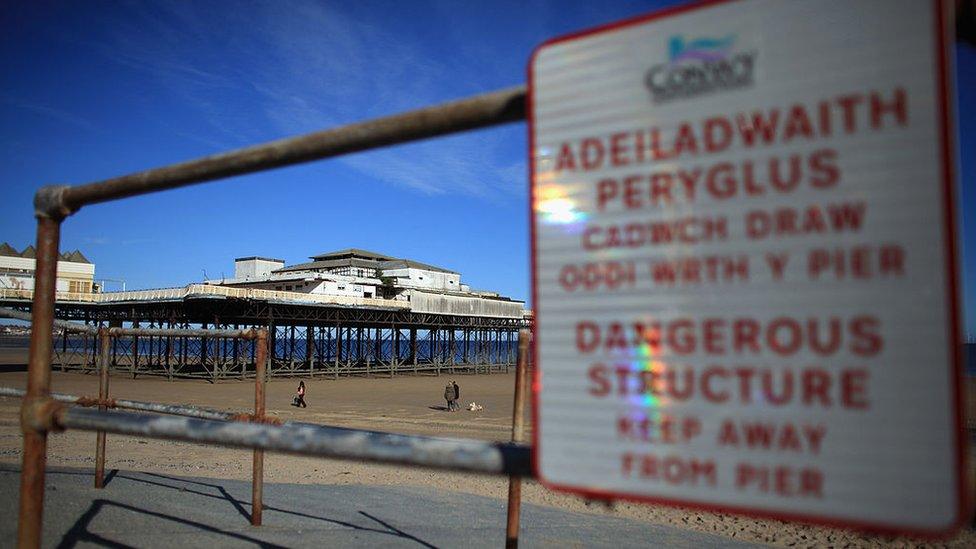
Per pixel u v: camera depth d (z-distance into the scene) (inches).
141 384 1440.7
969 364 2201.0
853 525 40.4
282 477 354.3
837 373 41.6
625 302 48.8
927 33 40.8
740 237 45.3
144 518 176.2
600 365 49.4
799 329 42.9
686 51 48.0
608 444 48.6
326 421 845.8
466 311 2330.2
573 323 50.8
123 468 340.8
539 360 51.9
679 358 46.7
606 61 50.9
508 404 1161.4
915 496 38.9
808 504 41.8
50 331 85.0
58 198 84.4
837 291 42.0
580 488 49.4
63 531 152.6
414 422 843.4
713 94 46.9
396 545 180.4
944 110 40.0
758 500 43.3
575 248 51.1
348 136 62.9
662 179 48.2
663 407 46.9
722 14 47.0
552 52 53.2
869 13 42.5
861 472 40.4
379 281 2454.5
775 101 44.8
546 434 51.2
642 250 48.5
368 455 62.8
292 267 2760.8
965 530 260.5
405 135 60.3
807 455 42.1
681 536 242.2
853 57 42.7
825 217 42.8
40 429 83.0
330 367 2000.5
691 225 46.9
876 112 41.8
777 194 44.3
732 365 44.8
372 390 1475.1
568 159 51.8
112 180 80.4
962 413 38.1
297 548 160.2
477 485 343.9
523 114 55.4
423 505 262.5
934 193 39.8
